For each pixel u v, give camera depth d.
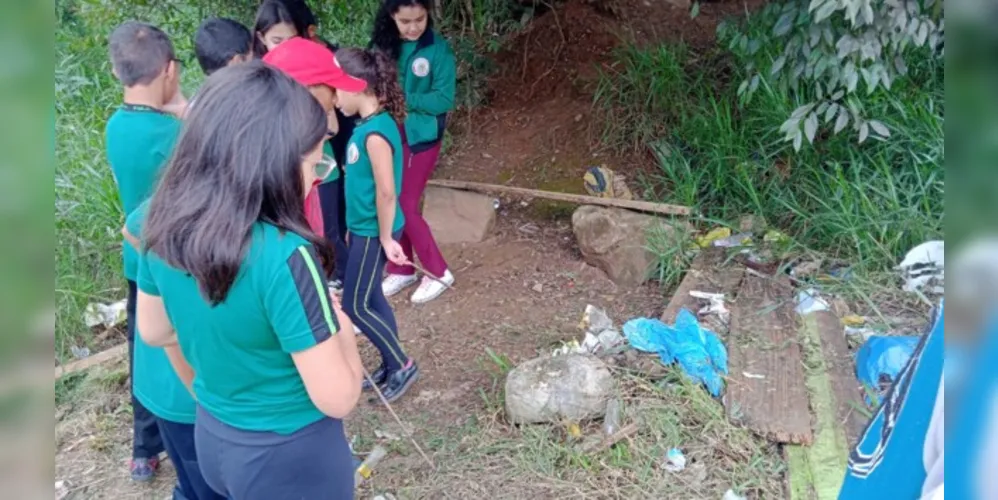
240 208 1.53
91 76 6.28
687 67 5.50
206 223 1.51
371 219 3.23
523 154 5.53
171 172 1.58
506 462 2.98
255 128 1.53
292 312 1.59
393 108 3.22
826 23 3.35
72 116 5.82
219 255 1.50
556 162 5.39
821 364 3.28
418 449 3.05
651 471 2.85
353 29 5.75
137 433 3.02
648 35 5.88
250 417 1.75
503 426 3.18
